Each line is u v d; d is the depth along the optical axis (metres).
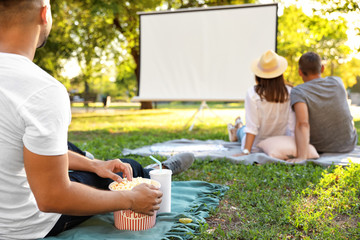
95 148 4.46
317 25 10.32
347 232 1.74
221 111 15.52
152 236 1.62
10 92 1.12
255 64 3.72
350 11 7.77
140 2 11.91
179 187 2.48
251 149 3.79
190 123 9.05
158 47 7.10
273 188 2.58
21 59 1.16
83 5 11.52
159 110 17.77
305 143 3.31
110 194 1.38
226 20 6.70
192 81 6.91
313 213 1.94
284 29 15.12
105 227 1.72
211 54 6.79
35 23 1.20
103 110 18.52
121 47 15.37
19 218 1.33
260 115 3.62
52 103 1.12
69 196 1.21
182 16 6.96
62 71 13.80
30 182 1.16
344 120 3.49
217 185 2.55
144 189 1.50
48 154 1.12
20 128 1.13
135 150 4.25
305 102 3.36
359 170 2.67
